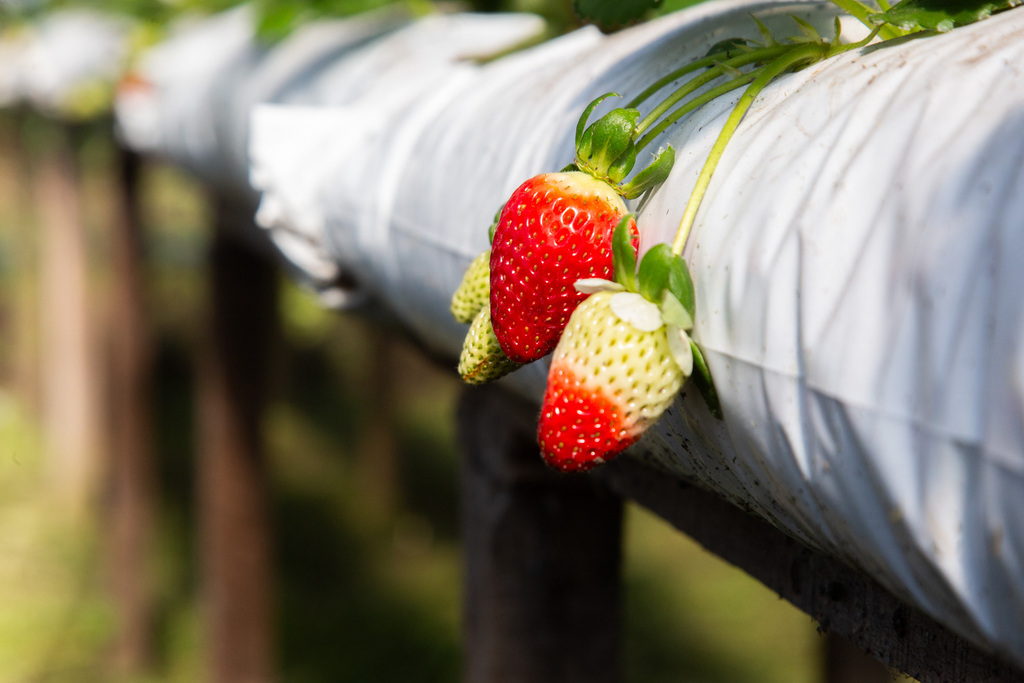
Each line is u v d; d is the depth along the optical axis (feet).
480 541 3.45
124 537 12.16
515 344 1.90
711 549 2.27
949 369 1.66
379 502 16.44
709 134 1.90
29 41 11.86
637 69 2.08
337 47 3.91
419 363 20.02
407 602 14.23
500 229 1.90
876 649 2.01
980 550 1.66
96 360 15.64
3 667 11.92
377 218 2.51
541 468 3.26
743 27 2.03
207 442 8.92
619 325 1.81
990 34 1.79
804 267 1.75
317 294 3.31
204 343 8.84
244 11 5.68
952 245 1.67
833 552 1.85
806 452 1.76
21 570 14.06
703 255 1.82
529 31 3.37
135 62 7.59
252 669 9.35
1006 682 1.87
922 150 1.72
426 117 2.57
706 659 12.64
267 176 3.04
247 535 9.05
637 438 1.83
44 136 15.28
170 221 26.04
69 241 15.52
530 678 3.45
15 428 19.43
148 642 12.38
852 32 1.98
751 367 1.78
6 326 22.08
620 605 3.51
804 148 1.80
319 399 21.26
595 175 1.89
